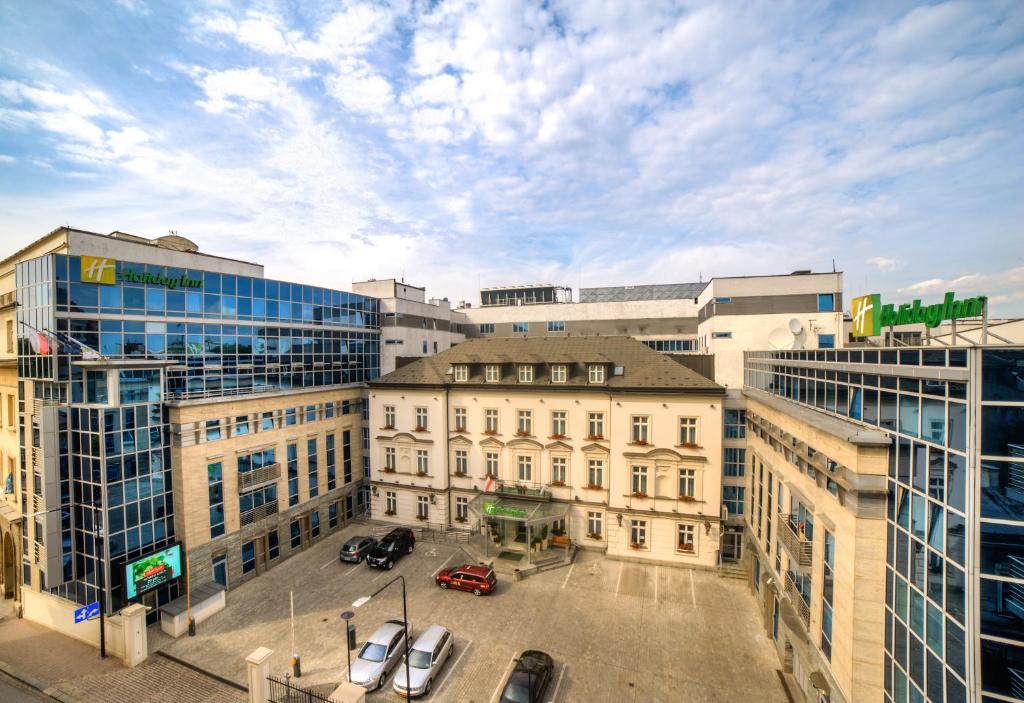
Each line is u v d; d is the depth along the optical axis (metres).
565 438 31.92
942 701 10.38
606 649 21.08
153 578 23.19
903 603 11.82
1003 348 9.37
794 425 18.77
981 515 9.59
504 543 32.12
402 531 31.97
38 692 19.08
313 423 34.03
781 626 19.97
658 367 31.19
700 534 28.78
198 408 25.80
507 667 20.00
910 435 11.76
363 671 18.88
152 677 19.78
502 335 57.28
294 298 33.78
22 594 24.91
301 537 32.44
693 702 17.80
